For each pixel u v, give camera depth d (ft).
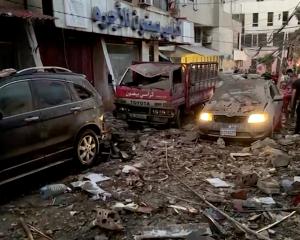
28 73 20.12
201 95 43.65
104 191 18.93
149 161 24.95
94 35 50.01
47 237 14.52
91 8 44.60
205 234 14.20
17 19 36.27
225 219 15.92
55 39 43.70
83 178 21.07
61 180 21.07
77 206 17.51
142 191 19.43
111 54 54.34
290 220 15.87
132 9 54.24
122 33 51.85
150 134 33.96
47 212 16.88
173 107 35.29
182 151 27.48
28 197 18.67
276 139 30.50
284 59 110.22
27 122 18.86
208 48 118.42
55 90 21.50
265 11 182.19
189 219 16.06
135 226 15.42
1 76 18.78
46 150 20.22
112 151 26.99
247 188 19.75
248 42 187.42
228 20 129.70
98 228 15.19
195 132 33.55
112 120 42.52
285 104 42.83
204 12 112.98
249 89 32.22
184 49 97.55
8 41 37.45
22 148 18.66
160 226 15.19
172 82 36.96
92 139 23.99
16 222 15.89
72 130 22.03
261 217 16.06
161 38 63.87
